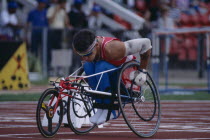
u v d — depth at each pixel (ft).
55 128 56.44
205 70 165.89
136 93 58.90
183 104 98.73
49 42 141.49
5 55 123.34
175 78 169.89
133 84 58.39
